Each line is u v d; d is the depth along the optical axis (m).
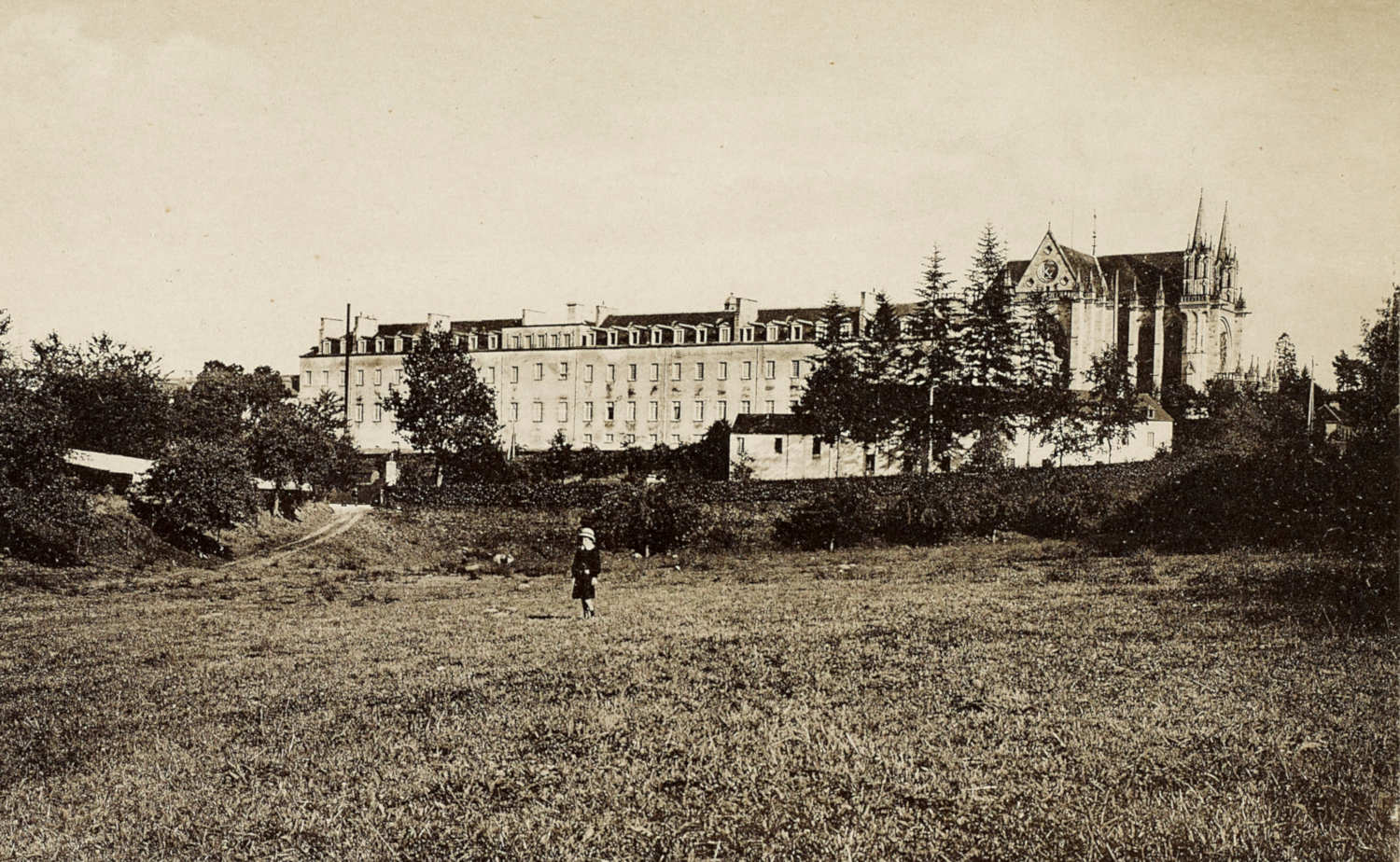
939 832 9.50
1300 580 24.33
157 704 16.98
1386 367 38.50
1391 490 35.91
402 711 15.05
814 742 12.18
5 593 36.38
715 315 109.94
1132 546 42.00
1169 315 117.56
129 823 11.17
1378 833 9.06
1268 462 43.44
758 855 9.34
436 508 65.50
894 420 80.44
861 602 26.41
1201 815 9.48
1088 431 83.25
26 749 14.60
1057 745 11.63
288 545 53.09
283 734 14.22
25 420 40.69
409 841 10.05
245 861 9.98
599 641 20.48
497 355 113.31
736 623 22.61
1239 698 13.22
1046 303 86.00
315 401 73.00
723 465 89.69
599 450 96.75
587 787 11.15
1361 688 13.52
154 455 52.03
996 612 22.34
